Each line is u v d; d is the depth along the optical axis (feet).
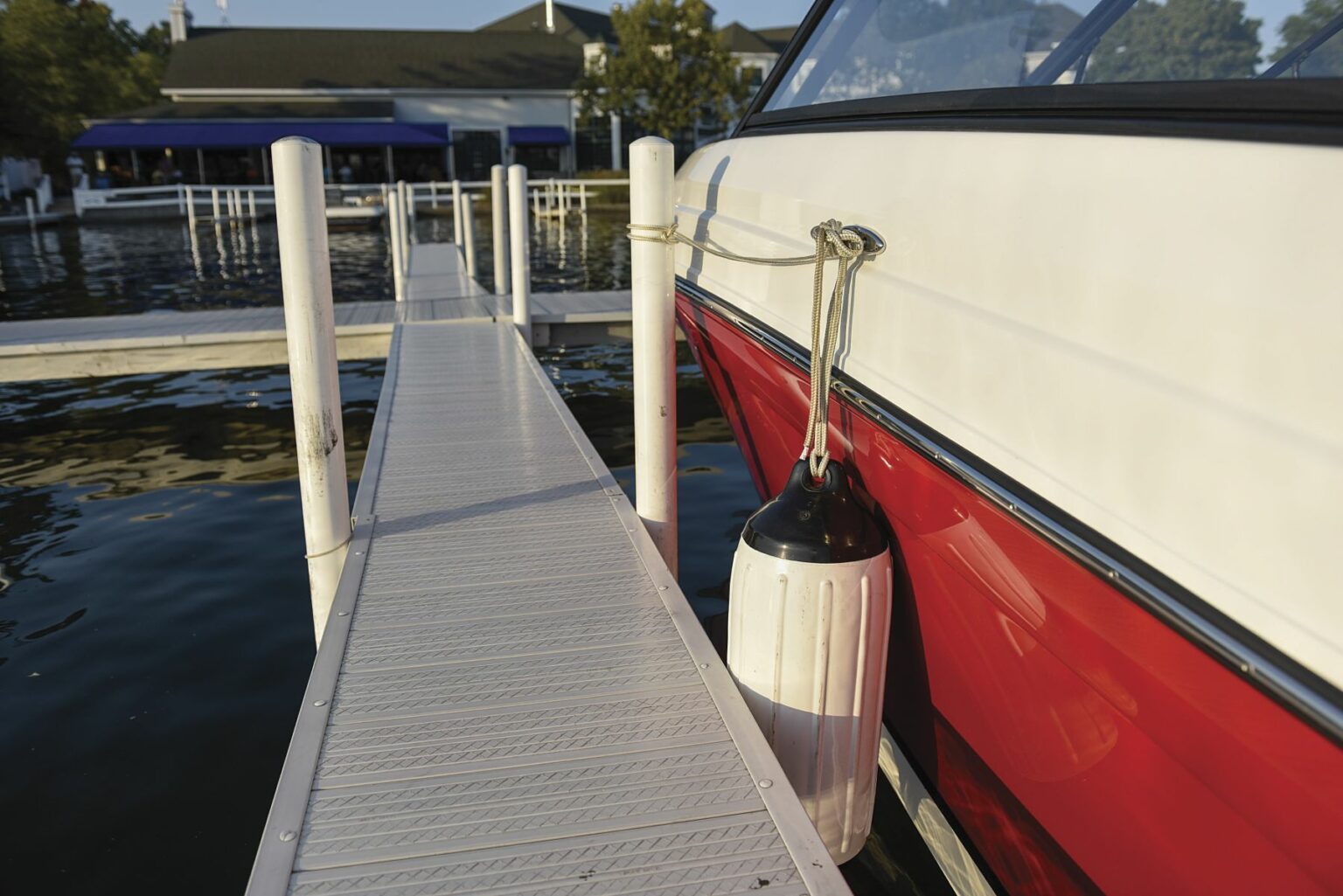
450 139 115.65
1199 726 3.77
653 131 111.55
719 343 8.45
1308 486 3.28
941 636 5.91
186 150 112.37
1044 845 5.56
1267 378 3.46
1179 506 3.77
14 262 53.06
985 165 5.07
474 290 28.37
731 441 19.21
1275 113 3.71
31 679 10.32
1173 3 5.39
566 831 5.05
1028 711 5.15
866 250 5.86
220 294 40.04
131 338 20.13
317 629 8.70
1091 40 5.87
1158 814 4.31
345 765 5.58
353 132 109.50
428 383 15.57
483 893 4.62
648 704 6.21
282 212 7.70
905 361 5.54
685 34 109.29
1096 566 4.09
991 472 4.78
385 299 38.58
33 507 15.48
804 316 6.77
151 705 9.83
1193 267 3.79
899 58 7.33
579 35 145.69
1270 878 3.75
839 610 5.78
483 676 6.54
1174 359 3.83
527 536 8.96
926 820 7.32
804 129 7.65
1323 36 4.88
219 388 23.22
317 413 8.15
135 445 18.75
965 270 5.08
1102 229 4.25
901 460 5.56
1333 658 3.17
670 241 8.29
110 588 12.53
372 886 4.66
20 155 101.45
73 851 7.72
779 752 6.15
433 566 8.28
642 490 9.04
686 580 12.89
